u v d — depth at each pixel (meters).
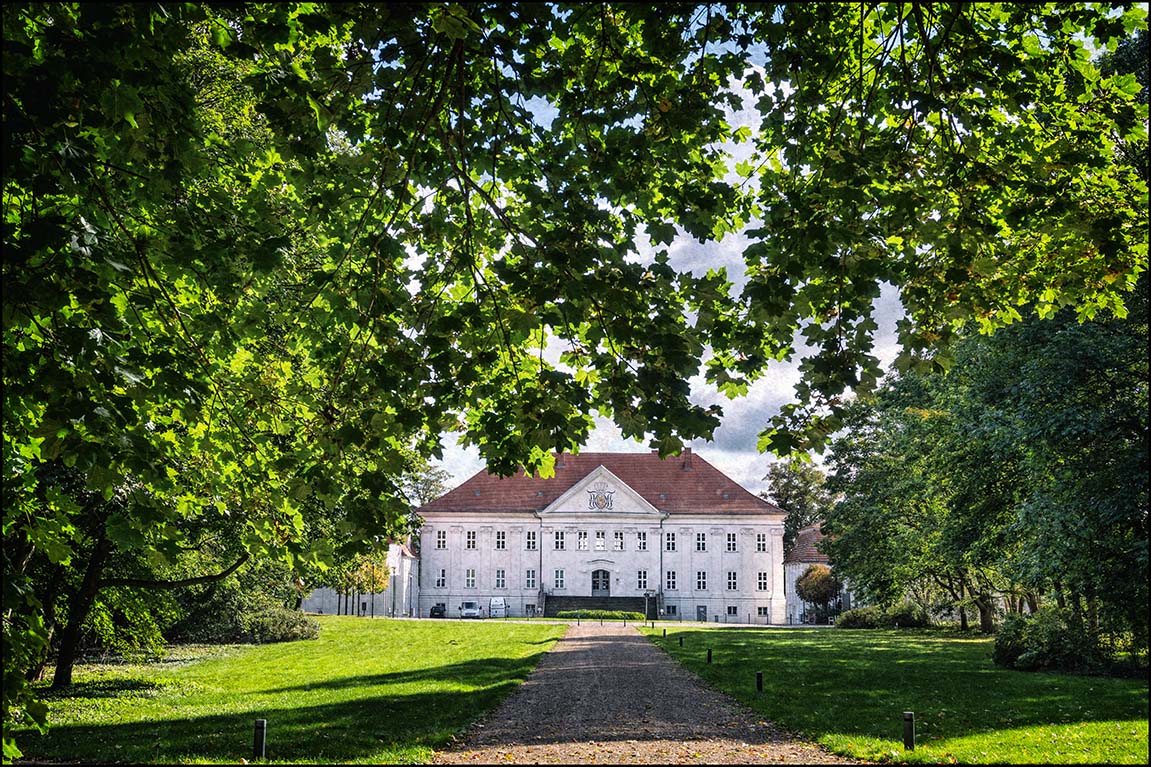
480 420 8.88
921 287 8.93
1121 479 21.44
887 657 29.25
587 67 8.64
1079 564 22.56
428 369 8.29
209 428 8.41
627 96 8.43
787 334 8.34
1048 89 9.52
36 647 6.07
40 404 6.61
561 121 8.72
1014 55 8.77
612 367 8.09
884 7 9.21
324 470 7.92
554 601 80.19
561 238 7.61
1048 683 21.02
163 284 8.13
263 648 37.47
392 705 18.03
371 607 81.50
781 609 81.50
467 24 5.94
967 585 44.09
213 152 9.12
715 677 22.91
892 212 7.80
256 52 7.23
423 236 9.47
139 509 6.83
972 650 32.44
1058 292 10.63
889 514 43.47
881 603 50.69
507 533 82.81
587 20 8.38
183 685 22.97
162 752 13.00
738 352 8.84
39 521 7.13
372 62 7.59
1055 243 10.20
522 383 8.78
